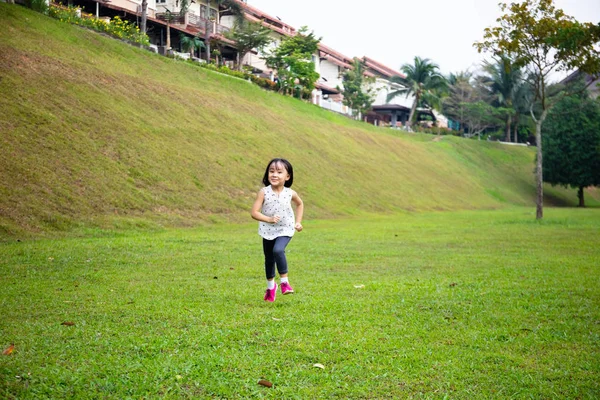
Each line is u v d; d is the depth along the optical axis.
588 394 3.50
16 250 10.51
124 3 41.94
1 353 4.04
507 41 24.08
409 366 3.98
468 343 4.63
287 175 6.40
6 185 15.30
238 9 49.78
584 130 55.22
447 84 70.75
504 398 3.44
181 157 23.91
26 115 19.36
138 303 5.97
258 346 4.40
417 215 30.81
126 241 12.77
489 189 53.00
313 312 5.68
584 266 9.89
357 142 44.34
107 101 24.38
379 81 76.31
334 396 3.44
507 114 75.19
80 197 16.89
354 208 29.61
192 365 3.88
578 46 23.45
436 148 58.78
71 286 7.04
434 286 7.51
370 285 7.51
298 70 51.22
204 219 19.81
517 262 10.46
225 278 8.00
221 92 37.28
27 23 28.28
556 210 42.97
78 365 3.84
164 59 36.50
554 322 5.44
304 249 12.41
